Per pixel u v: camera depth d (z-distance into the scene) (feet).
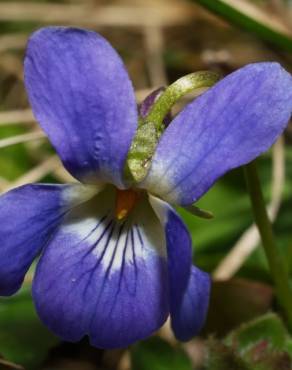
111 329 0.19
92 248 0.19
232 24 0.27
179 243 0.17
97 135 0.18
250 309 0.25
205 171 0.18
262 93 0.17
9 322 0.25
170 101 0.19
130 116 0.17
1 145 0.28
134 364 0.24
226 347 0.23
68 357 0.28
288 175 0.32
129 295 0.19
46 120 0.18
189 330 0.18
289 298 0.24
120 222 0.20
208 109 0.18
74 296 0.19
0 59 0.39
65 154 0.18
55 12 0.42
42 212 0.19
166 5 0.42
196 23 0.41
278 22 0.33
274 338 0.24
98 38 0.17
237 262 0.27
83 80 0.17
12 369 0.22
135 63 0.39
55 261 0.19
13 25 0.42
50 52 0.17
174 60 0.39
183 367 0.24
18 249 0.18
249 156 0.17
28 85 0.18
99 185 0.19
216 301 0.25
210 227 0.29
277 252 0.24
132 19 0.41
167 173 0.18
